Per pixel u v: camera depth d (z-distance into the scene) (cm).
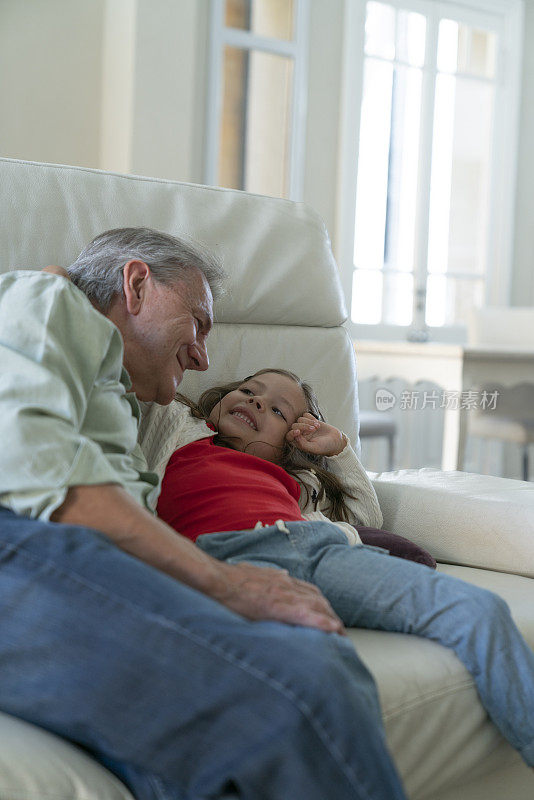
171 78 392
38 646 78
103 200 144
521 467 528
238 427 140
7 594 80
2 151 406
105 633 77
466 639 97
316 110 466
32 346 92
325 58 466
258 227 162
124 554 83
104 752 77
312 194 469
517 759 107
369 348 356
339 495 145
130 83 385
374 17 475
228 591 87
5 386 88
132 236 116
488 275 524
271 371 149
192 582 86
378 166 484
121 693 76
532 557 134
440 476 162
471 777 100
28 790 71
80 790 73
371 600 103
